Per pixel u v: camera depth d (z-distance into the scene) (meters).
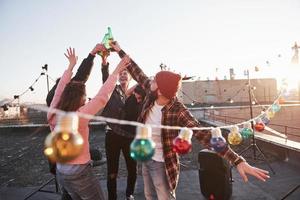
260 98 33.53
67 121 1.51
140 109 4.24
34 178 7.17
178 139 2.01
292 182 5.99
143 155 1.59
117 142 4.36
